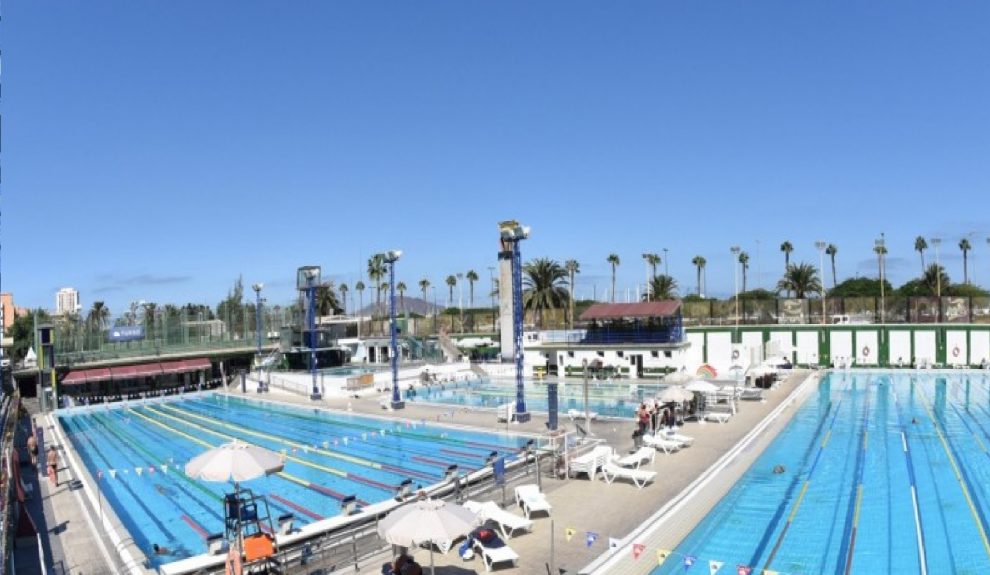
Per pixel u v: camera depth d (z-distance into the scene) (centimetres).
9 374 5191
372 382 4628
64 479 2341
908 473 2142
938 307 5528
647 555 1435
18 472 1980
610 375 4978
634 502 1800
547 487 1969
